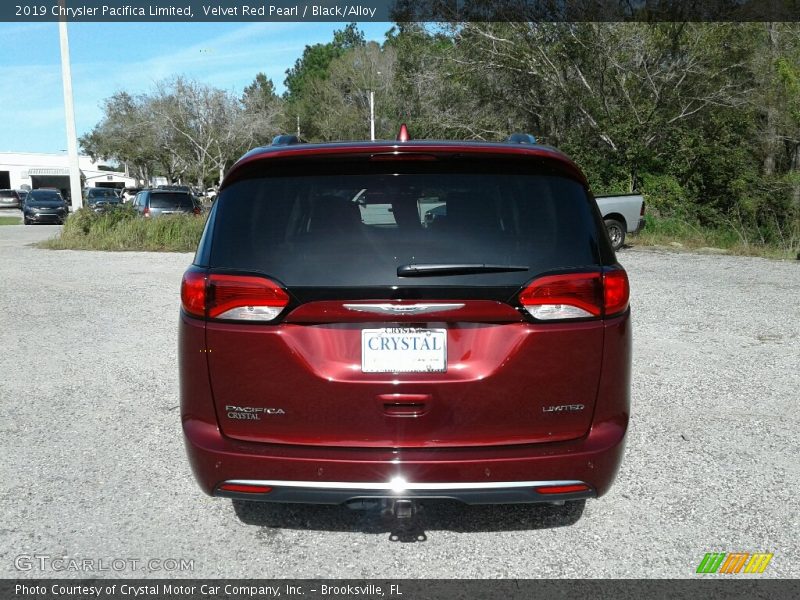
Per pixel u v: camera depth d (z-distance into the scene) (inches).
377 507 121.4
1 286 463.5
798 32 968.3
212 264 120.6
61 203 1402.6
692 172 971.9
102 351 289.1
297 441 118.5
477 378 115.8
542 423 118.2
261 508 153.7
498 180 122.8
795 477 167.9
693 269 554.3
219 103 1835.6
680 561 132.0
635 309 374.6
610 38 987.3
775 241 832.9
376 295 114.7
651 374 253.6
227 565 131.3
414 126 1165.7
